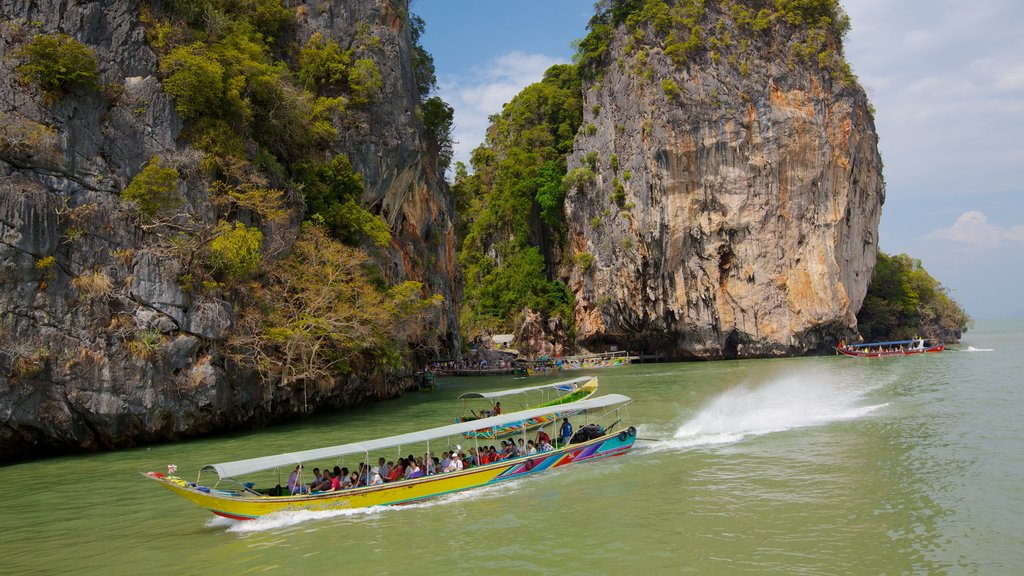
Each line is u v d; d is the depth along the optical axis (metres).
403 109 48.03
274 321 30.95
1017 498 16.38
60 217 25.47
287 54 43.78
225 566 13.48
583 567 12.85
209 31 34.38
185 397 27.30
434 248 59.41
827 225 70.19
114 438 25.97
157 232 27.84
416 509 17.17
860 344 69.31
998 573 12.16
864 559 12.94
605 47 80.25
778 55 71.44
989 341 94.50
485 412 29.72
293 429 30.39
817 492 17.36
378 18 47.59
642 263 72.75
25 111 25.59
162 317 27.08
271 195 32.09
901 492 17.14
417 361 56.16
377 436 27.88
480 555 13.69
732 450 22.66
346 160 41.59
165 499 18.66
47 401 24.47
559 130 92.56
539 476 20.09
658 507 16.52
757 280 69.94
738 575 12.28
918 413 28.75
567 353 83.81
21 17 26.83
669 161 70.12
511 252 91.50
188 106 30.05
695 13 71.81
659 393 40.06
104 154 27.36
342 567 13.27
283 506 16.41
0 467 23.42
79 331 25.27
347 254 36.28
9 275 23.92
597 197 79.81
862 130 72.88
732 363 64.88
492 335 87.62
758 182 69.88
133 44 29.23
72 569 13.45
